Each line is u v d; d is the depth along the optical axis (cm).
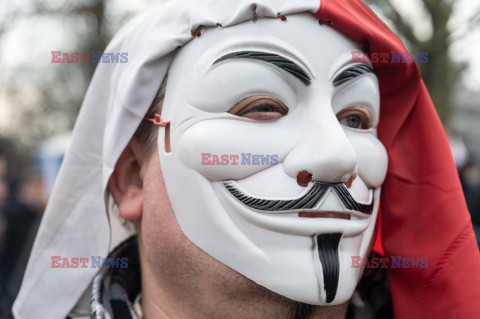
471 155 377
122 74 111
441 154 111
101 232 120
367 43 103
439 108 398
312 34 99
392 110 115
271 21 98
